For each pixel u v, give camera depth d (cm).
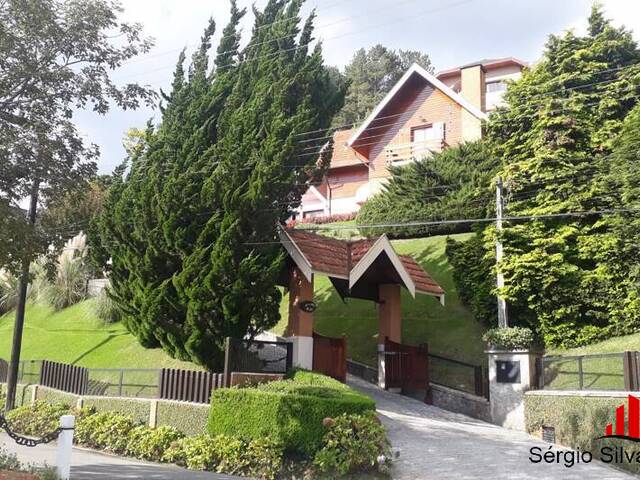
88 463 1279
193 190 1591
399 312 1977
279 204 1573
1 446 1505
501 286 1800
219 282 1438
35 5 1077
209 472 1204
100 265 1797
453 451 1248
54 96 1146
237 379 1375
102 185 1958
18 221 1048
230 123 1664
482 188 2506
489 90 4538
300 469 1143
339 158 4000
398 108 3466
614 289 1722
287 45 1850
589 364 1452
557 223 1872
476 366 1766
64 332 2569
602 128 1909
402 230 2758
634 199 1683
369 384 1941
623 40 2041
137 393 1612
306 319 1623
